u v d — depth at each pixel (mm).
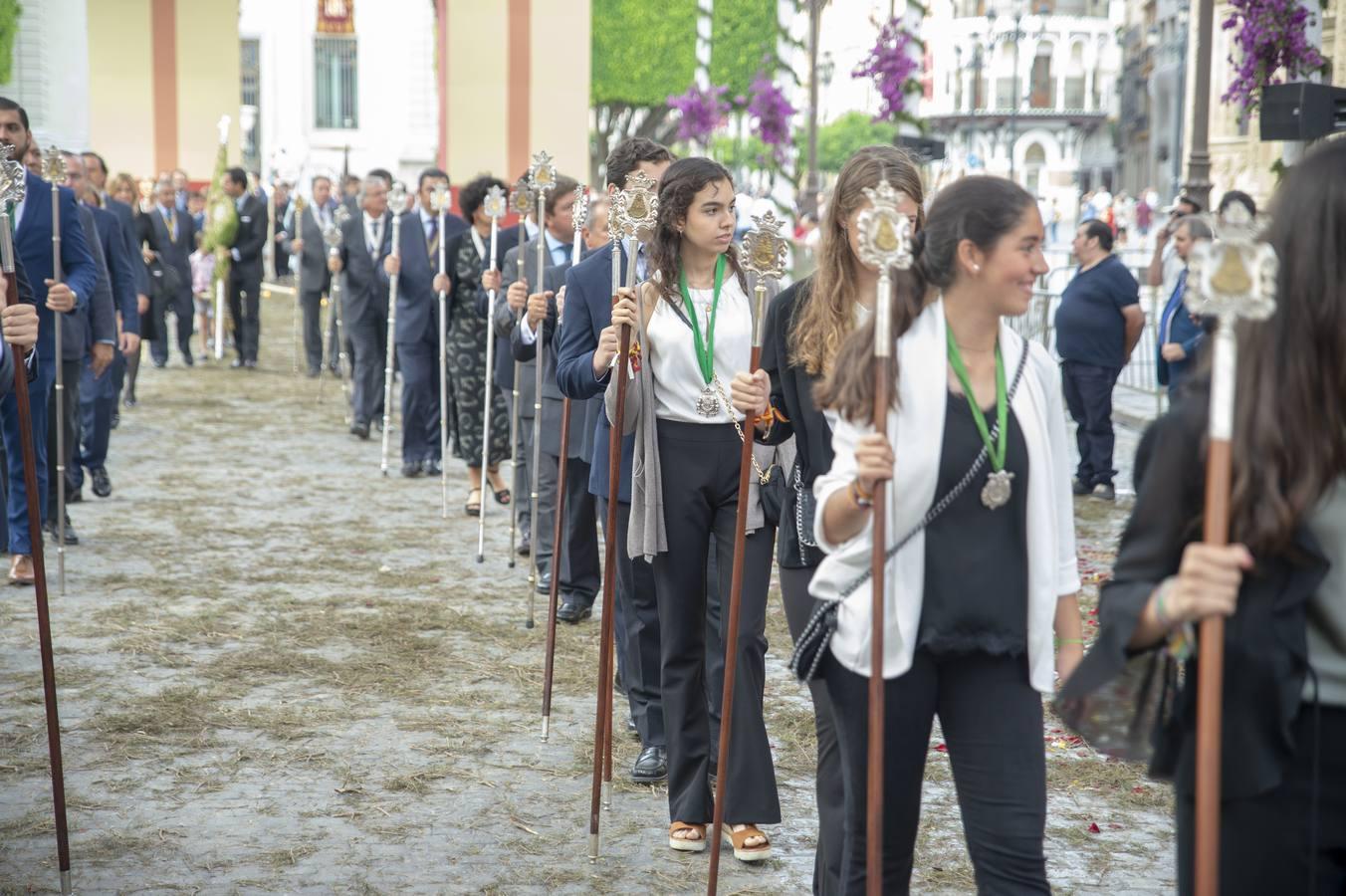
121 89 31250
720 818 3879
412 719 5590
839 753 3449
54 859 4258
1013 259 2867
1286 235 2246
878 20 17859
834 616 2998
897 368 2877
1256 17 9766
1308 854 2260
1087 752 5391
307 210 17109
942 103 86188
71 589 7414
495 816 4680
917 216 3551
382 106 42312
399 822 4605
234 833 4484
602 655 4367
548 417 7328
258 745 5273
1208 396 2291
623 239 4762
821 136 70000
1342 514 2227
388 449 11672
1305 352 2207
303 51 42625
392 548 8609
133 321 8992
